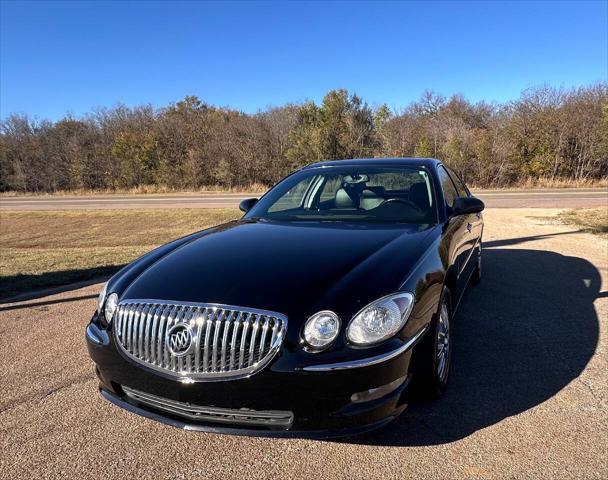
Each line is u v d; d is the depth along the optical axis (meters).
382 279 2.44
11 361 3.85
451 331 3.30
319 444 2.60
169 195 29.94
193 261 2.78
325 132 31.56
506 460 2.40
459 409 2.89
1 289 6.28
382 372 2.23
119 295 2.65
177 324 2.31
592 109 25.92
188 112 43.03
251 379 2.20
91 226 15.55
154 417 2.42
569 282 5.65
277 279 2.44
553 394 3.04
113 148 38.00
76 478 2.37
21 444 2.67
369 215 3.67
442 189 3.93
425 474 2.31
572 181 25.55
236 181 34.78
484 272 6.25
